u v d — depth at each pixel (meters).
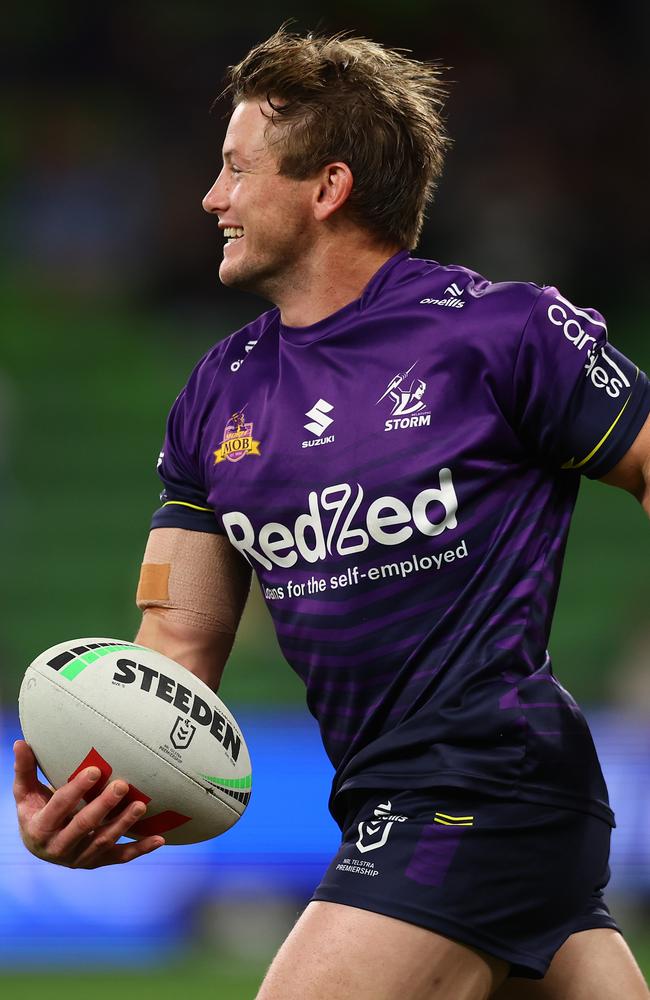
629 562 45.75
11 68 66.69
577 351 10.30
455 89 62.34
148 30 66.69
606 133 62.78
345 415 10.52
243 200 11.06
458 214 58.84
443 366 10.38
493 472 10.33
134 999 22.14
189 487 11.74
